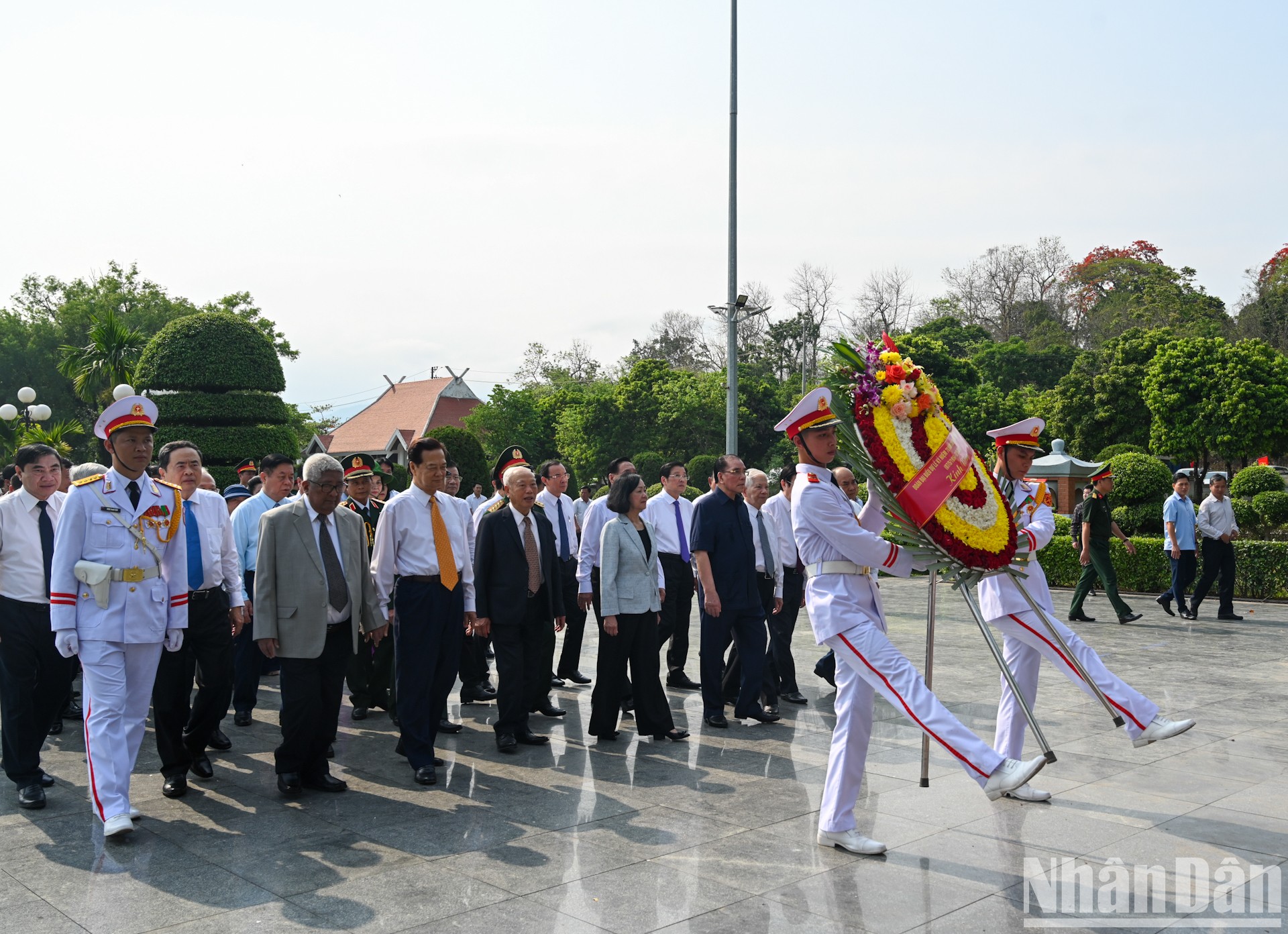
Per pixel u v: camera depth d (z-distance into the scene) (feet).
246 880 14.38
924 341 119.14
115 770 16.53
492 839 16.10
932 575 16.92
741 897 13.56
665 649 36.17
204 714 19.77
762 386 151.12
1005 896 13.56
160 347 64.08
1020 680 19.19
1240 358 95.86
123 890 14.01
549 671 25.53
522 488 22.72
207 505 20.70
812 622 16.12
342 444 180.34
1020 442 19.30
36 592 18.67
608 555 22.59
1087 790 18.49
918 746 22.13
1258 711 25.05
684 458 138.10
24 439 77.20
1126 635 38.63
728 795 18.47
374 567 20.58
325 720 19.03
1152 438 100.17
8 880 14.43
